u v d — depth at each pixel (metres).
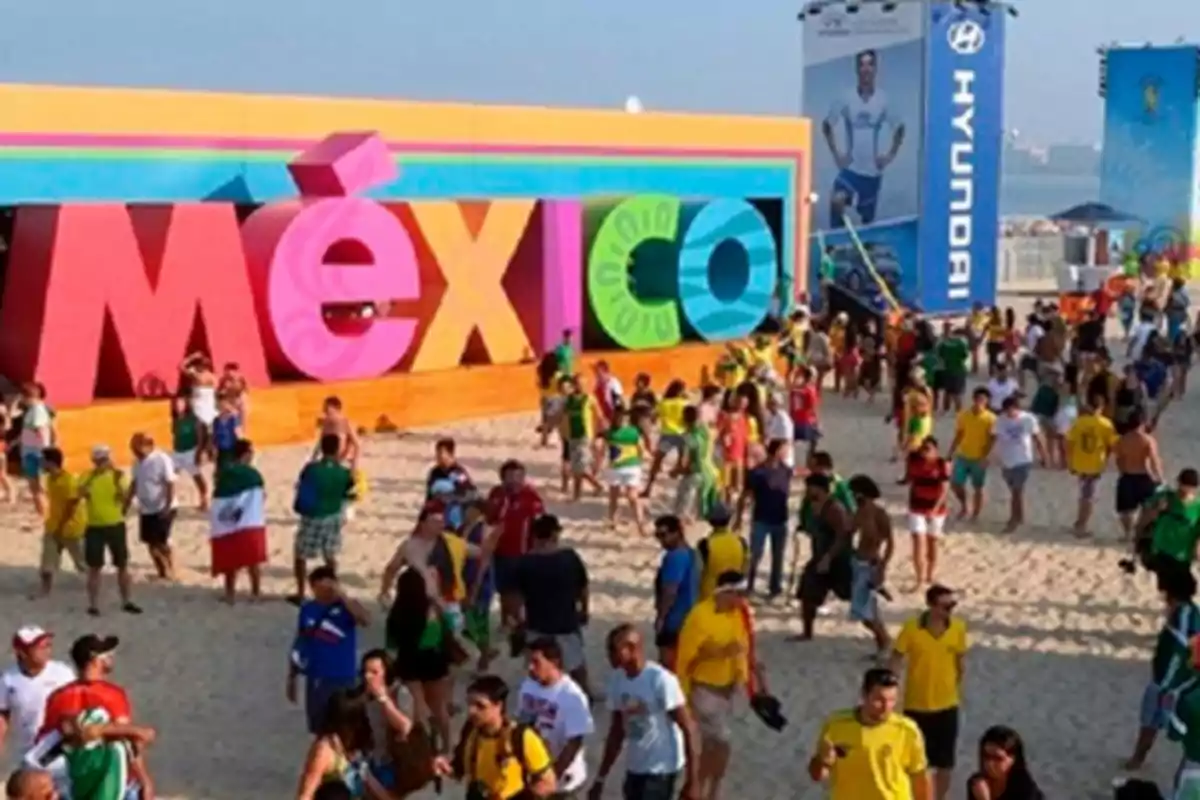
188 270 22.61
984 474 20.03
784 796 11.52
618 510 20.02
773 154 32.72
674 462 22.61
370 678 9.49
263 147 24.69
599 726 12.74
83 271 21.56
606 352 28.70
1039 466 23.58
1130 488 18.50
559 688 9.25
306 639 11.11
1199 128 52.47
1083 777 12.01
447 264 25.95
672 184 30.75
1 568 16.88
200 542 18.03
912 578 17.41
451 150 27.12
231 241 23.03
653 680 9.41
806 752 12.39
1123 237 53.12
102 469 15.31
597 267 28.31
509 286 27.72
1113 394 22.53
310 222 23.77
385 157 24.95
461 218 26.12
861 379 29.20
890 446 24.86
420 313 26.08
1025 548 18.84
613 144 29.62
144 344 22.28
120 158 23.02
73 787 8.73
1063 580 17.48
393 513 19.72
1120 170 53.28
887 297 38.22
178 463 19.41
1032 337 31.16
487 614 13.70
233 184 24.41
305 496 15.28
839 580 14.51
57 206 21.44
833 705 13.43
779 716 10.59
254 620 15.37
